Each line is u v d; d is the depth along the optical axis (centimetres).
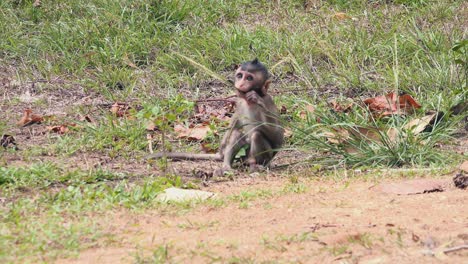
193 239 846
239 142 1225
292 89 1628
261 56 1755
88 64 1756
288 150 1307
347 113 1459
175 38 1822
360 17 1931
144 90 1633
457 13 1945
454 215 920
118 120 1458
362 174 1164
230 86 1661
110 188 1051
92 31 1823
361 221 901
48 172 1132
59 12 1914
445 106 1456
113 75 1683
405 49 1764
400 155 1220
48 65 1734
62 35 1814
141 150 1334
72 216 939
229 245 820
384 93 1557
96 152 1311
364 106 1450
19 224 891
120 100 1598
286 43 1781
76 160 1260
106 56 1756
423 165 1198
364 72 1680
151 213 953
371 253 795
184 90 1653
